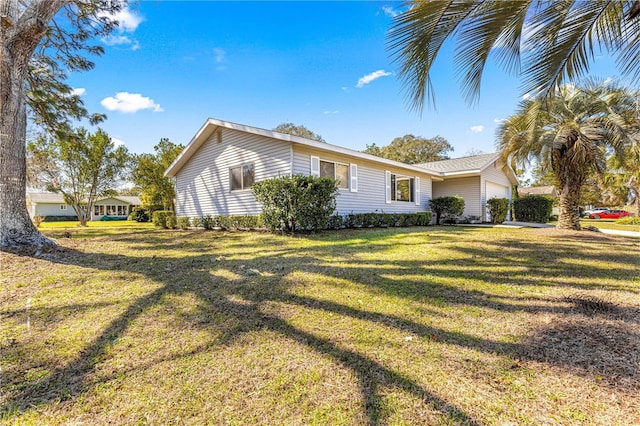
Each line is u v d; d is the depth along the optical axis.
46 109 9.12
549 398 1.63
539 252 5.55
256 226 9.16
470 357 2.05
